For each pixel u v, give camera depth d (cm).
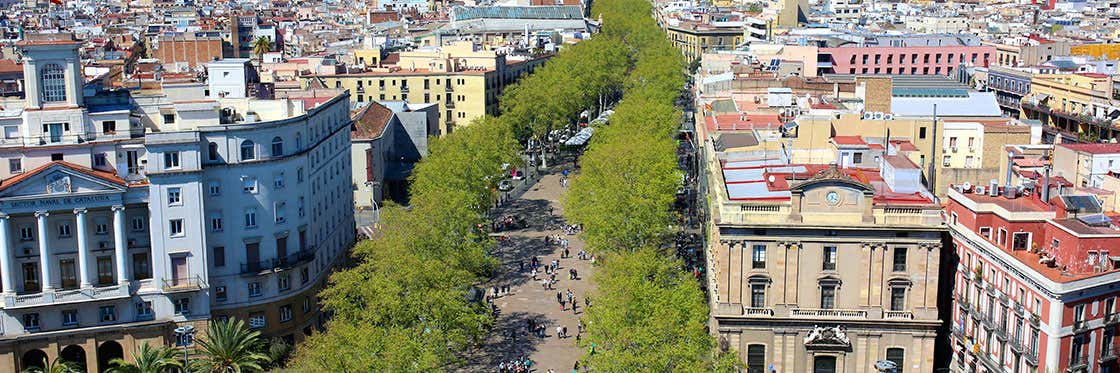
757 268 15550
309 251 19075
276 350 17812
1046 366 13875
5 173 16625
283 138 18262
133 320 17312
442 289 16500
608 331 15112
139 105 18025
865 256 15362
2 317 16575
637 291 15600
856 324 15512
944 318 16600
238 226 17850
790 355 15725
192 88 18938
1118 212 15838
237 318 18100
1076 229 14350
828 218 15338
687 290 16162
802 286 15538
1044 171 17288
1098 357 14212
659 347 14475
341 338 14675
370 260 17512
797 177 17075
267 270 18112
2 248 16412
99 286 17138
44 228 16562
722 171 18025
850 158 18275
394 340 14438
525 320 19775
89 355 17138
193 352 16350
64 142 16950
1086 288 13762
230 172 17625
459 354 18200
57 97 16988
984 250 15250
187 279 17400
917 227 15162
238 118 18838
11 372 16688
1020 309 14388
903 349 15575
